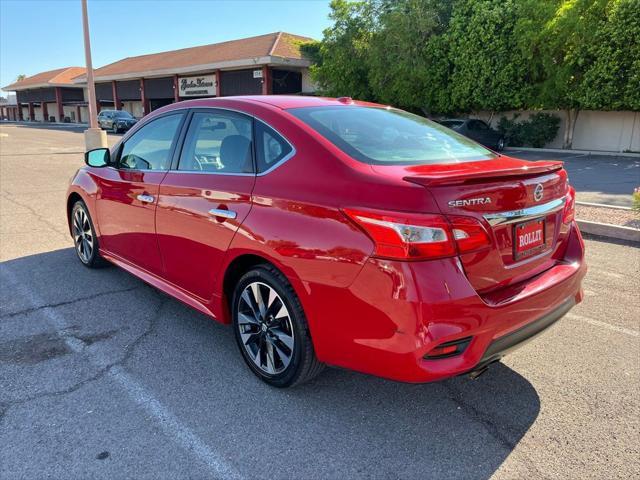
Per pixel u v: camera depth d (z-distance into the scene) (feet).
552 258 10.18
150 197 12.85
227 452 8.48
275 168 9.87
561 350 12.18
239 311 10.77
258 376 10.65
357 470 8.12
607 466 8.24
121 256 15.16
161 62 140.26
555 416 9.59
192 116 12.50
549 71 64.90
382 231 7.86
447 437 8.96
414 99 79.82
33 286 15.94
